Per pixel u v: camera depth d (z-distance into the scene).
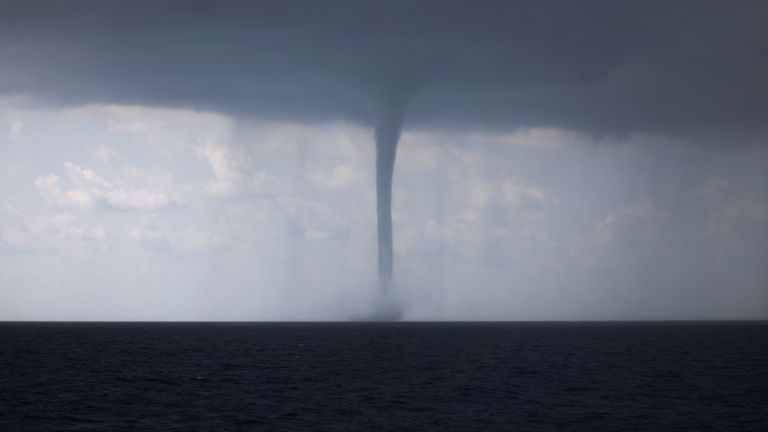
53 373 108.06
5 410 71.94
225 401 79.06
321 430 62.69
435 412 72.50
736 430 64.06
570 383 96.81
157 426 64.00
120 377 102.38
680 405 77.69
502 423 66.56
